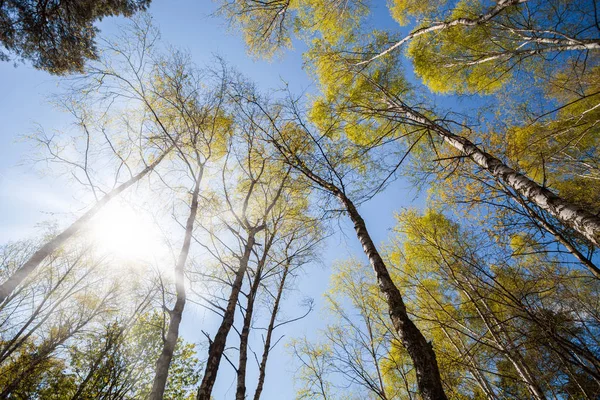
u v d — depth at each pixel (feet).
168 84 22.39
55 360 28.12
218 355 12.34
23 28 22.48
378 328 24.43
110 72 22.06
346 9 26.35
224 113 22.89
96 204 20.27
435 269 20.08
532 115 22.04
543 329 8.86
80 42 22.58
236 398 13.61
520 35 20.61
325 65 26.63
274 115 21.35
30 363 27.50
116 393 21.52
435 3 25.12
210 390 11.08
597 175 18.22
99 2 23.93
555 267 12.48
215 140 23.52
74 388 25.77
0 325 29.45
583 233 8.20
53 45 23.31
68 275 32.50
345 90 27.61
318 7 25.96
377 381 22.67
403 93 26.86
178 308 12.57
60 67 24.63
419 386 7.80
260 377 17.20
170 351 10.99
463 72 25.80
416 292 22.33
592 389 10.75
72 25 22.57
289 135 20.83
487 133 20.13
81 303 31.99
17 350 30.04
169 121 23.36
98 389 22.35
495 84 24.84
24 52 23.98
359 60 25.82
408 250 25.79
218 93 21.43
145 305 23.85
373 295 27.09
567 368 10.82
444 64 25.58
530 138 18.98
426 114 23.25
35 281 31.78
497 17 22.11
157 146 23.79
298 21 26.40
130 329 25.57
